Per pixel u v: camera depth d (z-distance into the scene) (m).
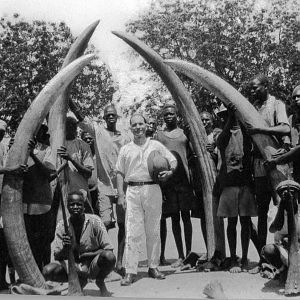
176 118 7.67
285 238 6.10
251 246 8.64
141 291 6.18
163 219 7.61
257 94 6.90
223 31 12.59
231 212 6.84
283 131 6.54
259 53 12.50
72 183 7.13
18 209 6.29
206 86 7.12
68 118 7.40
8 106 14.82
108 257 5.83
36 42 14.61
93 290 6.30
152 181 6.73
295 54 12.30
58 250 6.02
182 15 12.72
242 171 6.85
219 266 7.14
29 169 6.54
